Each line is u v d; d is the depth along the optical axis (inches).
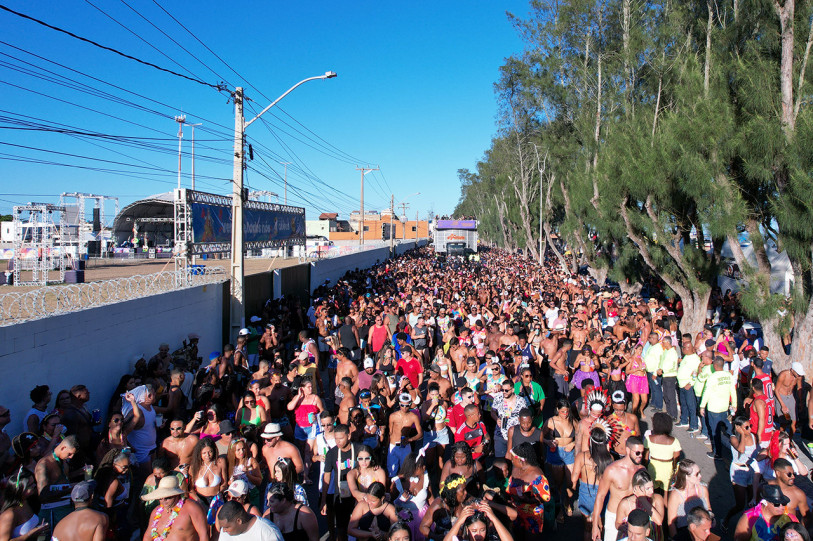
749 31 509.4
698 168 468.1
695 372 374.3
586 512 222.7
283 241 868.6
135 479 273.1
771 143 409.1
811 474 277.3
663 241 592.1
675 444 227.5
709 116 468.1
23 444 215.8
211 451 215.6
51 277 708.0
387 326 475.8
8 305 312.8
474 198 3366.1
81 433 251.0
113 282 369.7
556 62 1023.0
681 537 204.2
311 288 952.9
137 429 266.1
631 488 195.2
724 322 660.7
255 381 294.7
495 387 293.1
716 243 612.4
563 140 1133.1
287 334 513.7
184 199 512.4
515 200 1800.0
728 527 250.2
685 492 202.1
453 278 1022.4
